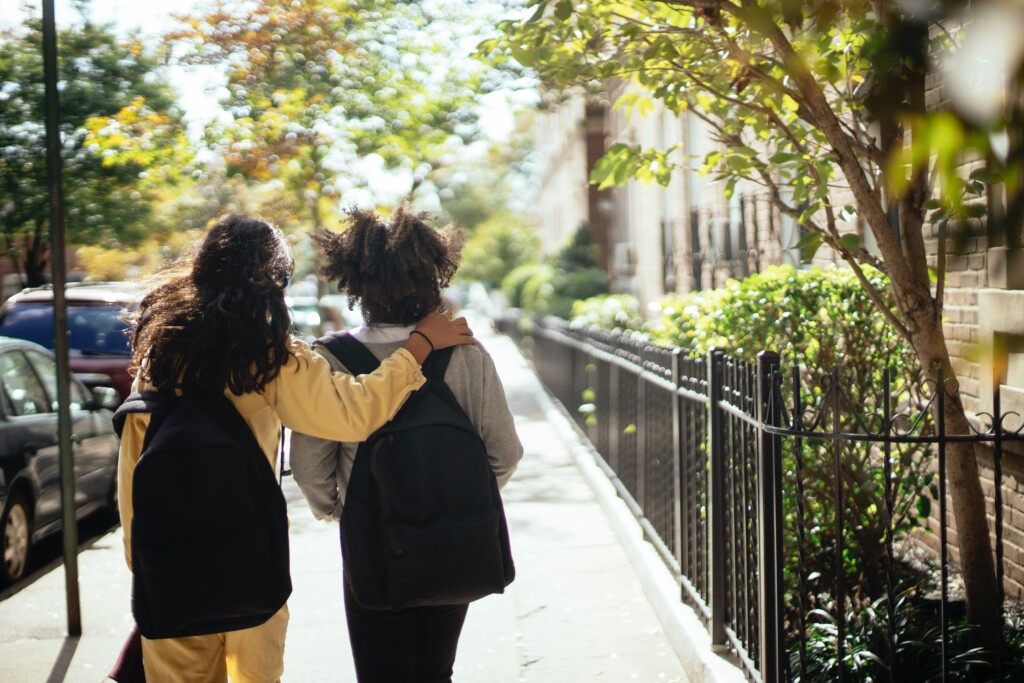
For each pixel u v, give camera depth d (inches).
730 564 177.5
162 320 113.4
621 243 907.4
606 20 169.8
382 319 122.0
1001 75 64.8
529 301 1047.6
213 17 387.2
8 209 414.9
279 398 114.0
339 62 411.8
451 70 420.5
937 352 154.6
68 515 217.8
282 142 421.4
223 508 107.8
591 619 218.7
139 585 109.3
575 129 1160.2
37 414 287.9
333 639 210.4
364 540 111.7
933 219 147.7
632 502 300.8
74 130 408.2
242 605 108.0
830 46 158.6
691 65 173.5
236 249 115.4
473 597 111.4
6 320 393.7
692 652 182.9
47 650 208.4
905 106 73.1
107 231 446.3
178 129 403.5
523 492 361.7
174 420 110.0
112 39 420.5
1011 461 190.2
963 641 153.9
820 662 156.5
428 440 111.8
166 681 116.7
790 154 166.1
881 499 198.2
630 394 316.8
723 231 428.8
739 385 167.9
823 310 206.1
